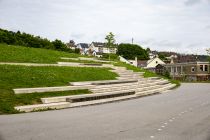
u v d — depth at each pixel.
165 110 16.39
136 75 37.09
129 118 13.30
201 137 9.72
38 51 36.41
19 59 28.31
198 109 17.02
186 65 89.31
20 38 53.34
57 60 33.06
